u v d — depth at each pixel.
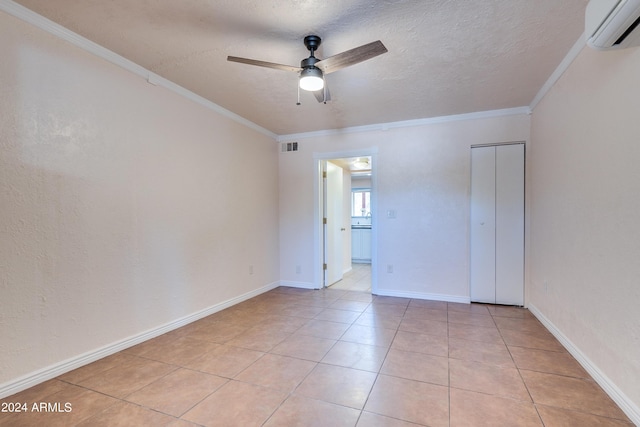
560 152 2.66
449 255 3.98
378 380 2.09
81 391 1.95
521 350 2.53
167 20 2.05
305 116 3.95
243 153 4.03
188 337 2.82
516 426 1.63
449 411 1.75
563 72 2.58
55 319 2.12
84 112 2.28
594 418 1.68
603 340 1.96
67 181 2.18
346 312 3.55
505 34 2.19
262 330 3.00
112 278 2.47
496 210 3.79
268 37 2.24
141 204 2.70
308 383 2.05
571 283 2.44
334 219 5.17
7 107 1.88
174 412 1.75
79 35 2.21
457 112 3.82
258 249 4.34
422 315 3.43
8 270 1.89
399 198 4.19
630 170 1.68
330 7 1.91
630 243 1.68
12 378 1.91
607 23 1.45
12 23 1.90
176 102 3.04
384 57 2.50
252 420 1.69
